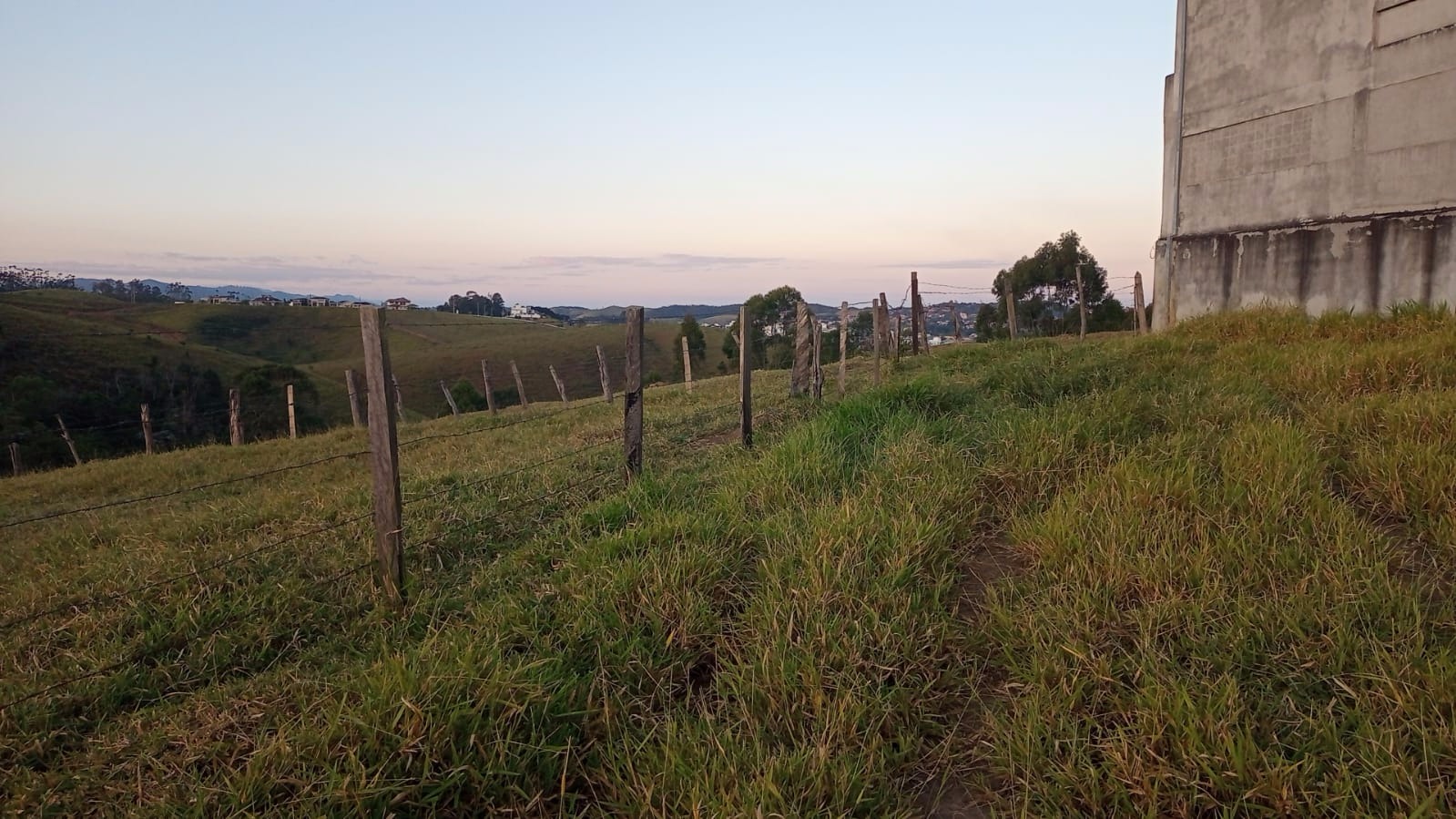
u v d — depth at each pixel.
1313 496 4.22
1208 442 5.42
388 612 4.36
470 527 5.73
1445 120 9.71
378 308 4.29
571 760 2.90
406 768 2.66
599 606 3.83
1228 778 2.42
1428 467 4.32
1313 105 11.46
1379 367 6.64
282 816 2.49
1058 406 6.64
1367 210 10.73
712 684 3.43
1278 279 12.11
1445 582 3.51
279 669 3.84
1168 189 14.30
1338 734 2.59
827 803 2.60
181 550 5.71
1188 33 13.73
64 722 3.55
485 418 16.64
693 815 2.46
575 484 6.66
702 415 10.04
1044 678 3.08
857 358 18.42
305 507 6.96
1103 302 32.78
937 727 3.00
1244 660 3.01
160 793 2.80
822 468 5.71
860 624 3.42
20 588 5.22
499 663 3.14
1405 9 10.09
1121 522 4.14
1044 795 2.54
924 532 4.38
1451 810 2.23
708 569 4.14
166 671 3.95
